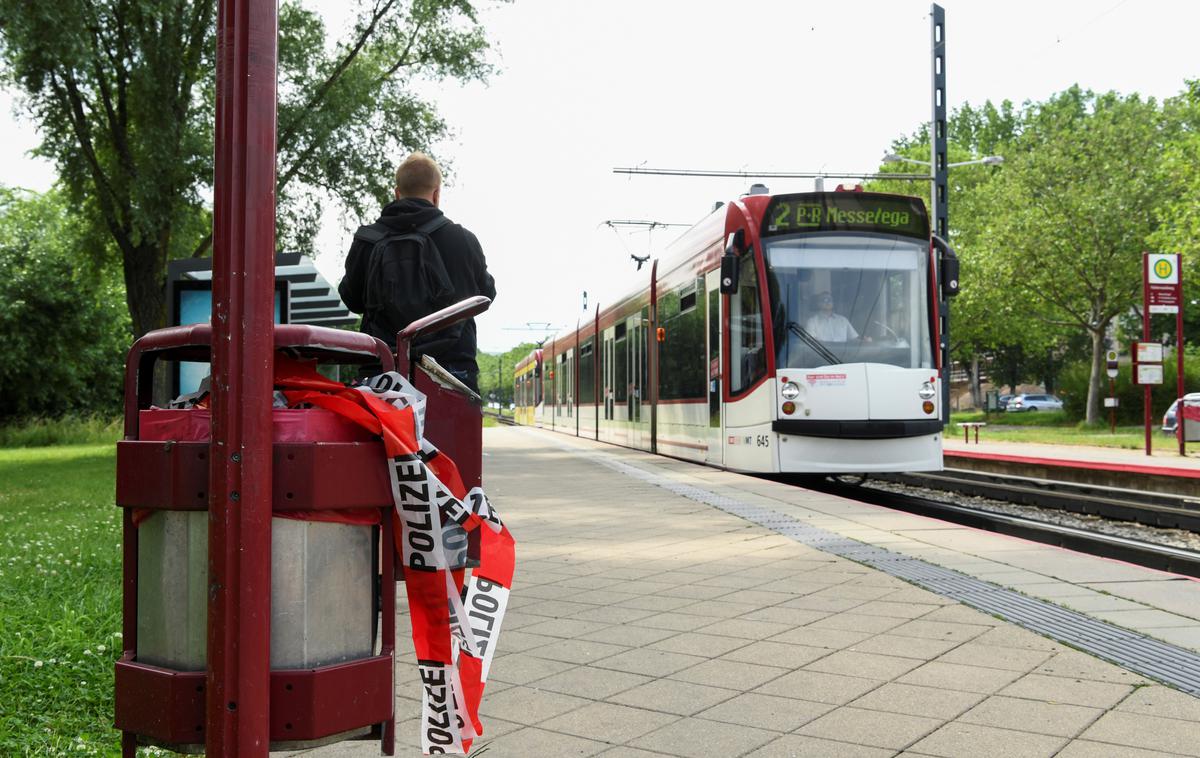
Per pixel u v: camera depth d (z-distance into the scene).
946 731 3.35
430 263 4.18
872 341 12.36
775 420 12.16
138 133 20.23
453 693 2.15
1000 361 62.09
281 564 1.93
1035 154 40.34
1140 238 37.38
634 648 4.55
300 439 1.98
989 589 5.55
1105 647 4.33
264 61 1.84
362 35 23.53
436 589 2.09
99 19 19.05
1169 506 12.11
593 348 26.53
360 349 2.21
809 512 9.22
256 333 1.82
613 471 14.72
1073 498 12.38
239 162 1.82
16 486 14.72
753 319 12.72
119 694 2.00
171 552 1.97
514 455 19.36
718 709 3.66
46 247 42.28
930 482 16.06
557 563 6.83
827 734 3.37
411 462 2.04
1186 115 39.22
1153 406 35.78
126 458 1.99
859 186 12.95
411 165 4.45
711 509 9.66
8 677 3.94
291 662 1.94
